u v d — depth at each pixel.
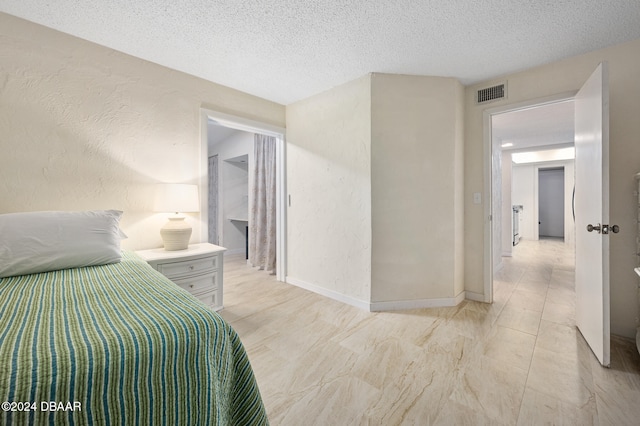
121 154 2.12
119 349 0.65
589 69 2.07
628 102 1.91
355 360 1.66
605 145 1.56
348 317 2.29
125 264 1.58
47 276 1.31
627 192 1.90
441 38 1.91
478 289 2.65
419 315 2.32
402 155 2.45
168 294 1.05
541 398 1.32
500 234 4.13
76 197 1.93
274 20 1.73
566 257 4.77
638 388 1.38
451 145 2.50
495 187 3.89
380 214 2.43
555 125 3.61
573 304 2.55
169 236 2.21
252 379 0.91
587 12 1.63
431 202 2.49
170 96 2.36
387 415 1.23
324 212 2.84
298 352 1.76
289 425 1.17
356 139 2.54
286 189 3.28
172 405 0.68
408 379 1.48
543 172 7.76
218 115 2.65
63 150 1.88
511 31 1.83
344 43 1.98
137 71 2.18
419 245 2.48
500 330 2.04
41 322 0.78
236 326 2.13
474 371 1.54
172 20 1.74
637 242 1.83
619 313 1.93
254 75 2.48
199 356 0.74
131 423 0.63
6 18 1.67
